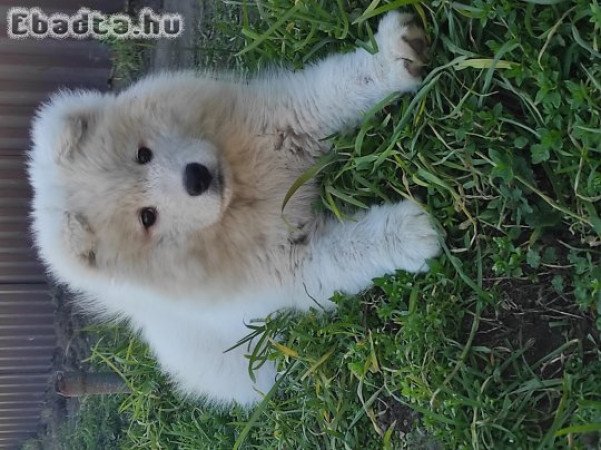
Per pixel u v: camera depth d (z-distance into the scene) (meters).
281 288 0.50
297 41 0.49
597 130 0.33
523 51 0.36
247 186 0.48
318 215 0.49
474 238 0.42
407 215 0.44
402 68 0.41
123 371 0.80
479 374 0.42
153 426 0.77
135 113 0.50
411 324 0.44
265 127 0.48
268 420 0.61
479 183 0.41
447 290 0.44
